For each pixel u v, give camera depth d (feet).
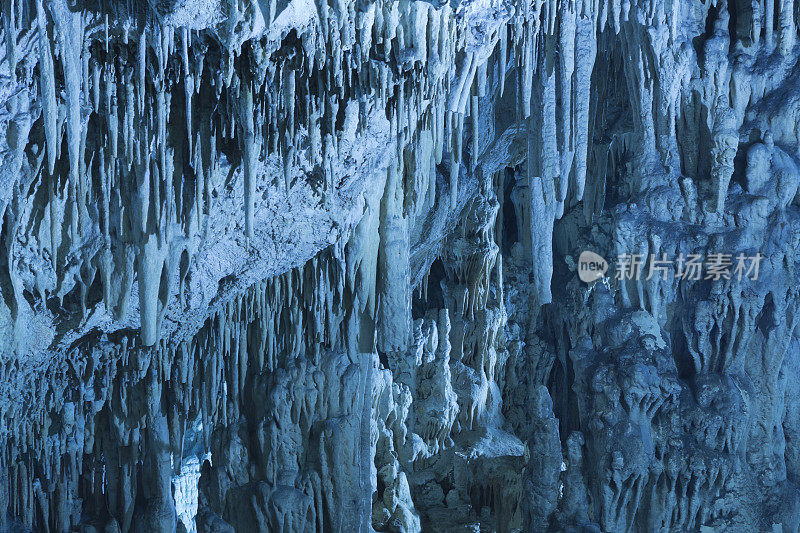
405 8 18.48
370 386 28.50
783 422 28.55
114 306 20.56
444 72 20.62
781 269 27.20
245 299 27.45
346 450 27.48
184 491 40.01
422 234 32.30
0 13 15.61
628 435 26.37
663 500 26.63
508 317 40.47
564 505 27.17
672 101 27.45
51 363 24.57
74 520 27.12
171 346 26.61
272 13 16.42
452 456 35.14
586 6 23.26
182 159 20.42
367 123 22.54
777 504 27.09
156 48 16.75
